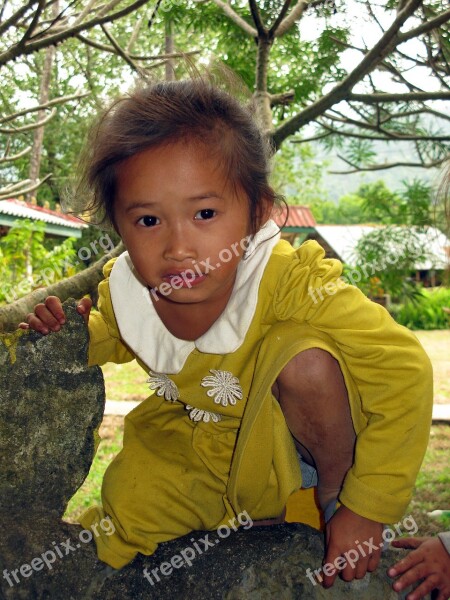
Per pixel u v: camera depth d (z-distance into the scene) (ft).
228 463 5.37
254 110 5.39
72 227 39.11
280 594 4.68
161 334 5.22
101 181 4.60
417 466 4.71
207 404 5.33
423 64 11.88
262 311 5.01
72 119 48.85
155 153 4.29
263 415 4.82
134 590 4.74
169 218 4.31
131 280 5.31
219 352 4.99
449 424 20.29
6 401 4.99
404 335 4.79
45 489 5.10
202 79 4.80
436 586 4.65
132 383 26.25
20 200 41.93
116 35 31.24
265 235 5.17
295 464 5.10
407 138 13.47
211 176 4.32
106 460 16.07
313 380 4.74
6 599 4.66
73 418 5.16
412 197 13.56
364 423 4.97
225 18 12.84
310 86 13.62
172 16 12.21
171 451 5.43
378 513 4.60
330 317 4.79
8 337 5.02
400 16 8.91
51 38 9.13
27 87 38.65
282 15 10.03
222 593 4.64
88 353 5.24
